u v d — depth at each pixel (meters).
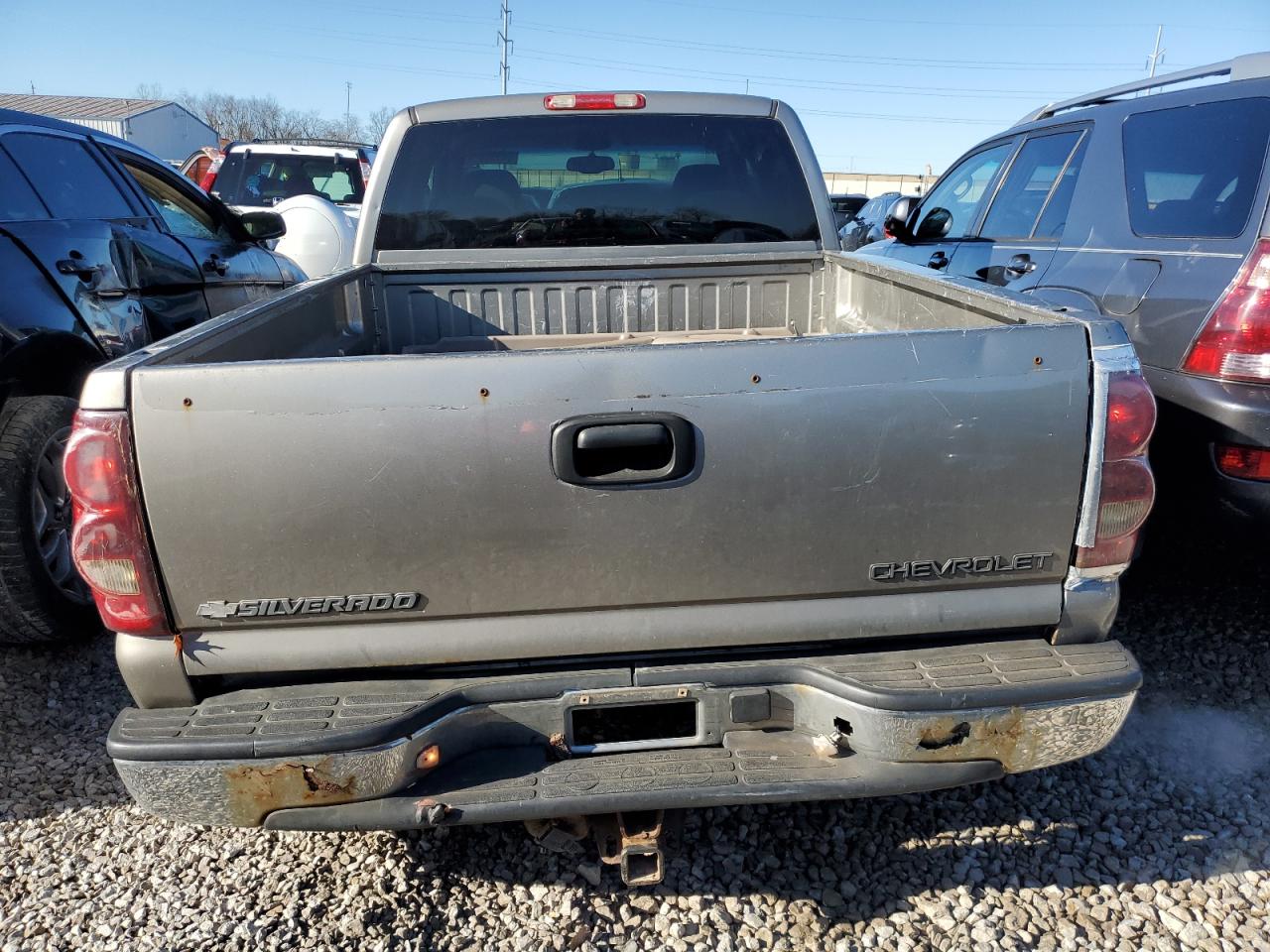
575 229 3.85
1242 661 3.50
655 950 2.28
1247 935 2.28
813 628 2.09
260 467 1.89
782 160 3.83
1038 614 2.11
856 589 2.06
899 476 1.98
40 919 2.42
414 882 2.51
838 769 2.02
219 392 1.86
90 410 1.86
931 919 2.36
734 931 2.33
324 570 1.95
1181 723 3.16
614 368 1.91
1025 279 4.38
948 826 2.69
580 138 3.74
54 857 2.67
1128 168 3.94
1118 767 2.94
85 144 4.48
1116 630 3.74
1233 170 3.40
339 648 2.02
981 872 2.51
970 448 1.98
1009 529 2.03
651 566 2.01
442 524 1.94
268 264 6.09
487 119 3.70
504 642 2.04
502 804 1.94
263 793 1.94
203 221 5.49
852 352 1.94
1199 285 3.31
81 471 1.86
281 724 1.94
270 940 2.32
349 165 10.59
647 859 2.16
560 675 2.06
